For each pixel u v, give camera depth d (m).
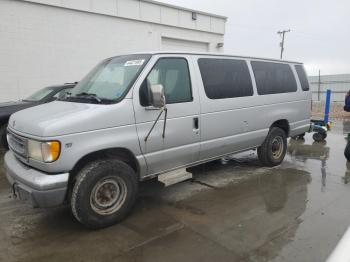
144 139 3.98
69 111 3.66
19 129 3.73
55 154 3.33
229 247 3.32
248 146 5.67
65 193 3.46
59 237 3.62
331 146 8.31
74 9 11.76
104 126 3.63
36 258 3.20
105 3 12.59
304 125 6.86
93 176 3.58
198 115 4.59
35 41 11.01
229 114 5.07
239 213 4.16
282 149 6.38
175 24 15.39
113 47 13.15
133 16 13.60
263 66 5.87
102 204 3.74
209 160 5.06
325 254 3.17
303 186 5.16
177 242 3.45
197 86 4.61
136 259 3.15
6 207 4.50
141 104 3.94
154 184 5.28
